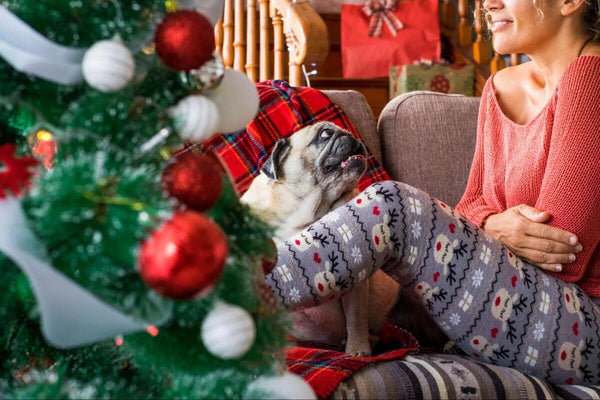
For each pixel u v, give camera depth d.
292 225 1.88
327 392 1.06
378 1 3.90
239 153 2.01
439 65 3.74
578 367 1.29
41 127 0.76
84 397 0.79
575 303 1.31
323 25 2.79
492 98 1.71
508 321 1.27
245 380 0.75
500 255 1.30
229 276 0.74
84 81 0.74
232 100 0.85
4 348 0.82
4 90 0.75
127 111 0.73
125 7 0.73
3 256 0.71
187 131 0.74
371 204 1.24
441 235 1.26
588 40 1.55
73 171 0.64
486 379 1.17
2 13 0.68
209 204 0.73
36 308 0.75
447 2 4.13
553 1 1.51
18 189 0.65
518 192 1.52
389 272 1.30
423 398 1.12
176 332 0.75
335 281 1.20
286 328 0.82
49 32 0.73
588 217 1.36
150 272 0.62
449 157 2.14
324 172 1.87
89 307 0.63
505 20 1.57
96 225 0.64
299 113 2.09
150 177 0.67
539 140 1.50
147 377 0.82
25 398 0.76
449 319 1.28
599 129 1.37
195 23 0.72
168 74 0.80
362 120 2.20
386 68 3.87
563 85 1.42
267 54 3.09
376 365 1.18
